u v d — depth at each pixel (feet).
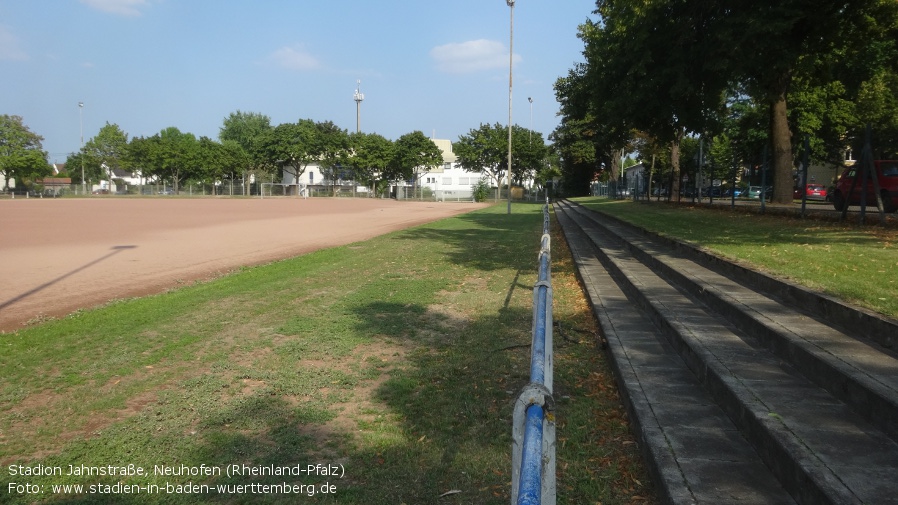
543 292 11.88
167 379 19.17
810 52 55.67
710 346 16.99
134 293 34.63
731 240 34.58
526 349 22.17
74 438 14.93
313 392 17.95
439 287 35.29
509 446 14.25
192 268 44.68
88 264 45.93
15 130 249.75
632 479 12.23
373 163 268.00
